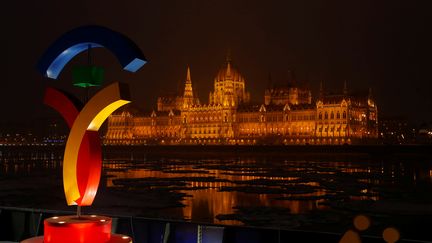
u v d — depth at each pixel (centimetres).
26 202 6347
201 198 6912
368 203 6050
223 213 5572
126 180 9431
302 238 1434
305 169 12344
